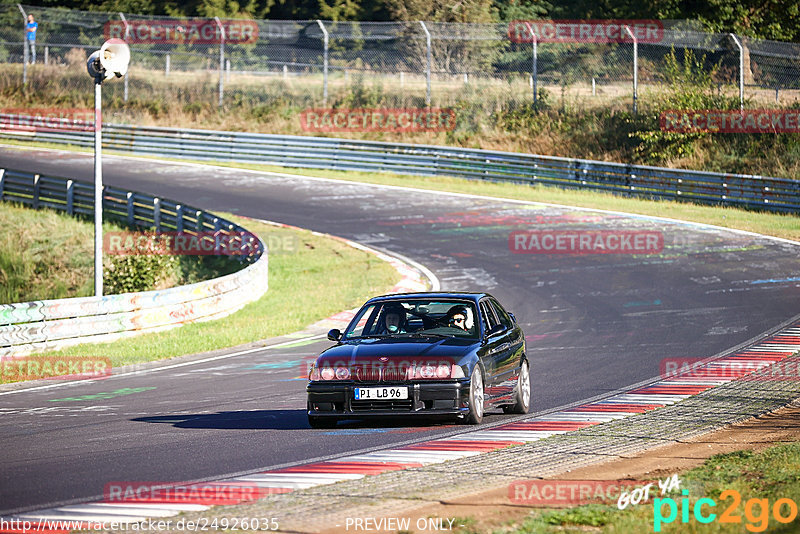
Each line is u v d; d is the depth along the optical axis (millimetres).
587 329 47250
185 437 25281
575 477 19438
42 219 86312
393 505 16953
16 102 138875
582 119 115688
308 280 65062
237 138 116875
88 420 28656
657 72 128750
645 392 31969
